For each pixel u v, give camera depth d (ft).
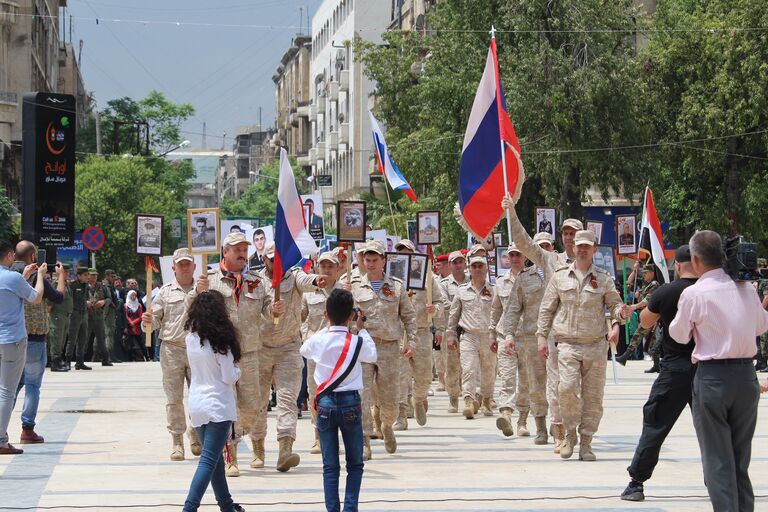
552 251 51.75
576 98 126.72
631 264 121.70
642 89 130.82
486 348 59.41
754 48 136.67
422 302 55.52
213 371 31.22
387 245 76.28
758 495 36.40
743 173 145.69
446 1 138.51
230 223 73.67
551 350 45.88
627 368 97.96
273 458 45.47
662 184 135.74
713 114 136.98
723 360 29.04
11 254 44.45
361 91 298.56
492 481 39.06
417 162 139.13
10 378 44.62
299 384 42.24
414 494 36.32
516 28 127.95
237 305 40.83
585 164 128.06
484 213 50.52
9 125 229.45
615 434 52.65
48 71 304.09
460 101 137.08
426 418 58.29
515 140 50.19
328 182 302.04
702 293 29.19
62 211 96.22
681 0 149.28
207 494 36.40
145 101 320.70
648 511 33.63
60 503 34.37
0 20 230.89
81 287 95.14
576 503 34.86
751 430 29.37
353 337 31.53
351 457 31.19
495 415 61.57
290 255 40.81
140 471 40.93
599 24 129.80
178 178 317.42
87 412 61.26
